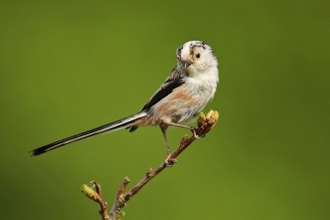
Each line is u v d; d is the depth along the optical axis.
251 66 13.50
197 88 9.16
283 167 12.98
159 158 12.55
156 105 9.13
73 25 13.85
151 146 12.63
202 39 13.76
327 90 13.45
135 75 13.52
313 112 13.33
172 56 13.63
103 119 13.23
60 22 13.88
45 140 13.09
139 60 13.62
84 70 13.56
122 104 13.32
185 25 13.82
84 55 13.66
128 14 13.91
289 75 13.47
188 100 9.16
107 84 13.47
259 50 13.59
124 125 8.91
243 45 13.66
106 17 13.89
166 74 13.50
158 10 13.91
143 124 9.18
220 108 13.25
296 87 13.42
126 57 13.64
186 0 13.91
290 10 13.75
